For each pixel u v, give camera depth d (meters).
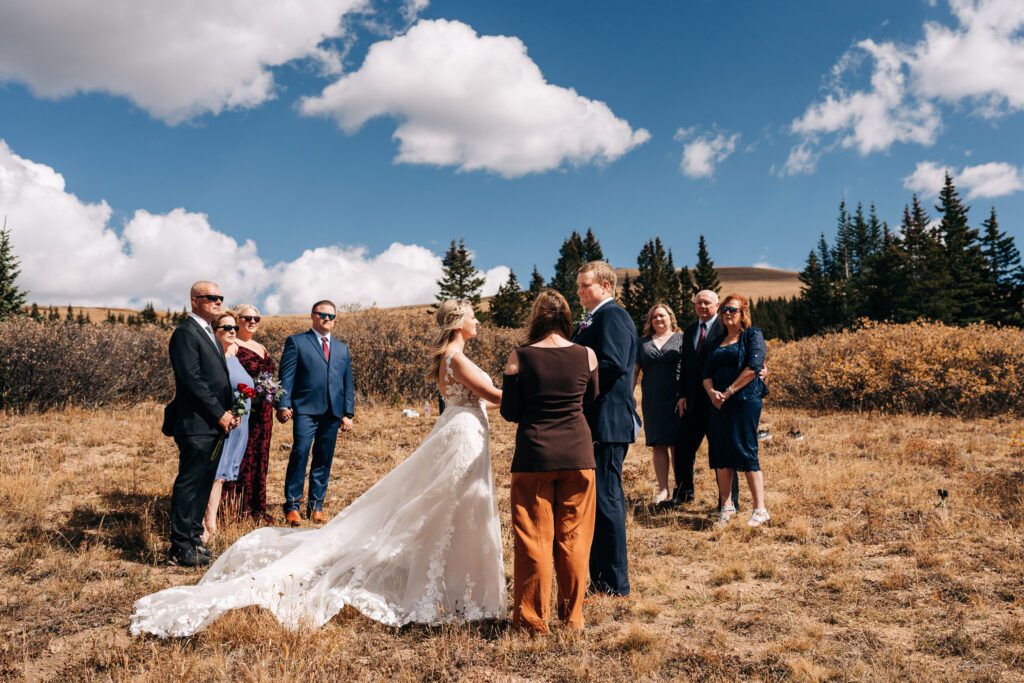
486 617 3.99
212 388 5.14
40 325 11.58
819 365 13.16
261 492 6.32
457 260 69.12
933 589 4.25
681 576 4.79
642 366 6.98
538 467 3.76
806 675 3.18
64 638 3.68
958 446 8.67
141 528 5.57
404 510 4.09
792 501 6.52
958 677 3.11
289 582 4.00
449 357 4.27
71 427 9.48
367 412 12.13
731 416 5.94
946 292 50.94
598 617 3.99
